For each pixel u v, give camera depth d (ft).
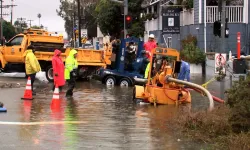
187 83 47.47
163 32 115.44
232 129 30.78
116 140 30.76
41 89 65.21
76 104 49.44
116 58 71.97
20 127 35.32
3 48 84.89
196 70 103.71
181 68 54.54
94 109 45.68
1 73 96.27
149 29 161.27
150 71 50.90
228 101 31.22
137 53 70.85
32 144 29.50
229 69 64.03
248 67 51.96
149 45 68.03
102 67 78.07
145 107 47.67
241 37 107.55
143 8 176.04
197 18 110.83
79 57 81.76
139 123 37.42
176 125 35.27
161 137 31.60
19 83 72.95
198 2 109.81
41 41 81.82
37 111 43.75
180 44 123.44
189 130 33.01
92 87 69.67
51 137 31.68
